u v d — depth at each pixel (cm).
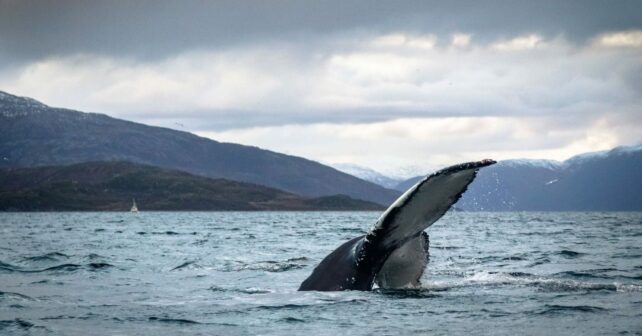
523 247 9375
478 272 5147
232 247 9688
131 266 6238
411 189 3475
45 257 7169
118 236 14238
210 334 3216
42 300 4156
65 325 3400
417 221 3522
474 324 3328
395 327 3288
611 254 7762
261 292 4303
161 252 8550
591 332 3169
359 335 3161
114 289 4659
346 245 4016
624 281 5112
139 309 3800
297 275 5156
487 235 13900
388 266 3725
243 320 3484
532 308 3666
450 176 3331
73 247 9875
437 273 5066
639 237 12688
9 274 5634
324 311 3588
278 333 3219
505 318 3447
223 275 5266
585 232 15675
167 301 4072
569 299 3912
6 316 3612
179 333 3231
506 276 4906
